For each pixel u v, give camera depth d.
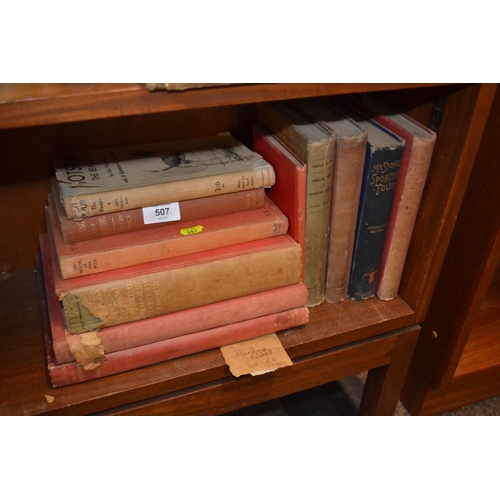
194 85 0.51
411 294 0.84
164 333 0.69
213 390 0.75
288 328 0.78
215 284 0.70
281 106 0.76
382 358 0.87
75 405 0.67
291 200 0.72
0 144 0.76
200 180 0.68
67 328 0.65
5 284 0.86
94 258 0.64
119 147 0.79
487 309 1.14
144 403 0.72
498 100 0.68
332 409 1.12
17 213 0.83
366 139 0.69
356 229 0.78
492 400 1.13
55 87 0.50
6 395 0.68
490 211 0.74
